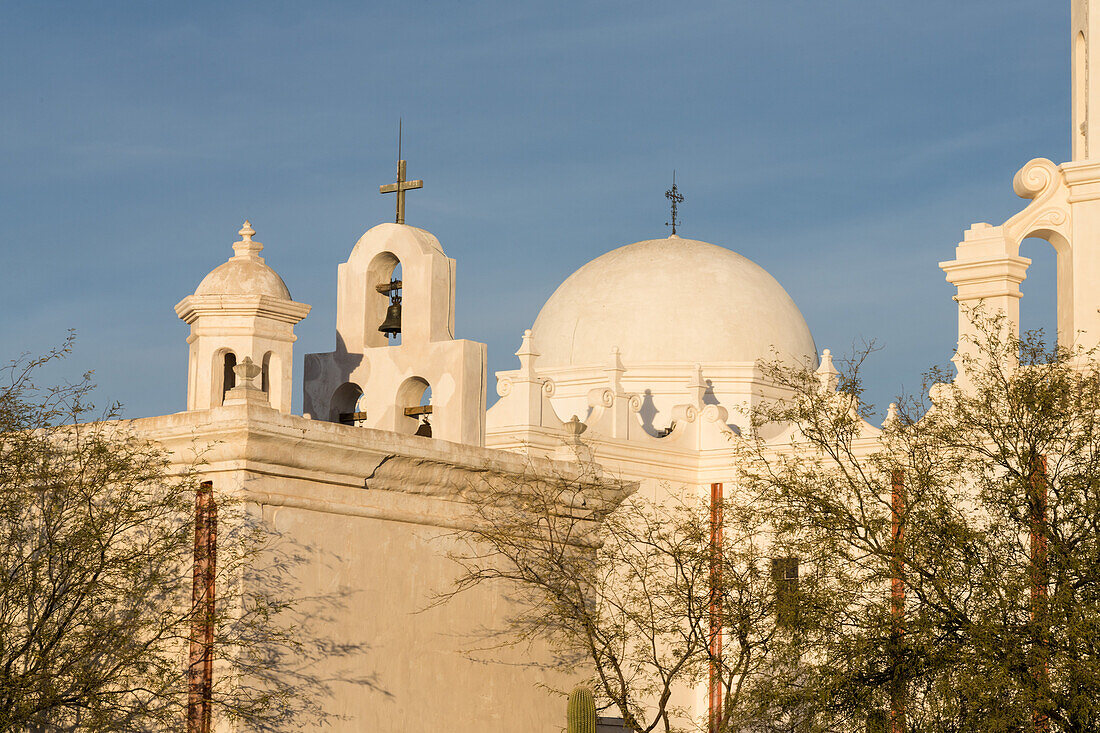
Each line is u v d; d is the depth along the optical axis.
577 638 38.50
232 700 30.27
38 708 30.67
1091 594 33.88
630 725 38.78
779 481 39.47
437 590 34.81
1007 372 41.84
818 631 36.78
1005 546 35.41
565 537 38.62
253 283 35.62
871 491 38.84
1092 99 47.41
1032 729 33.50
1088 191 46.25
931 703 34.12
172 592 31.72
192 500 31.78
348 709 32.28
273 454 31.34
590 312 78.62
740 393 72.94
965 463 38.03
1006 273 45.50
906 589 36.88
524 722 36.69
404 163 41.06
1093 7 47.75
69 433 33.53
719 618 40.66
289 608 31.39
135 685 31.45
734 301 77.81
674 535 46.22
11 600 32.69
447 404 37.94
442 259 39.41
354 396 40.66
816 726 35.56
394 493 34.09
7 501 33.19
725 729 37.75
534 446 62.69
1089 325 45.91
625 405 66.75
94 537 31.52
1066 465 36.97
